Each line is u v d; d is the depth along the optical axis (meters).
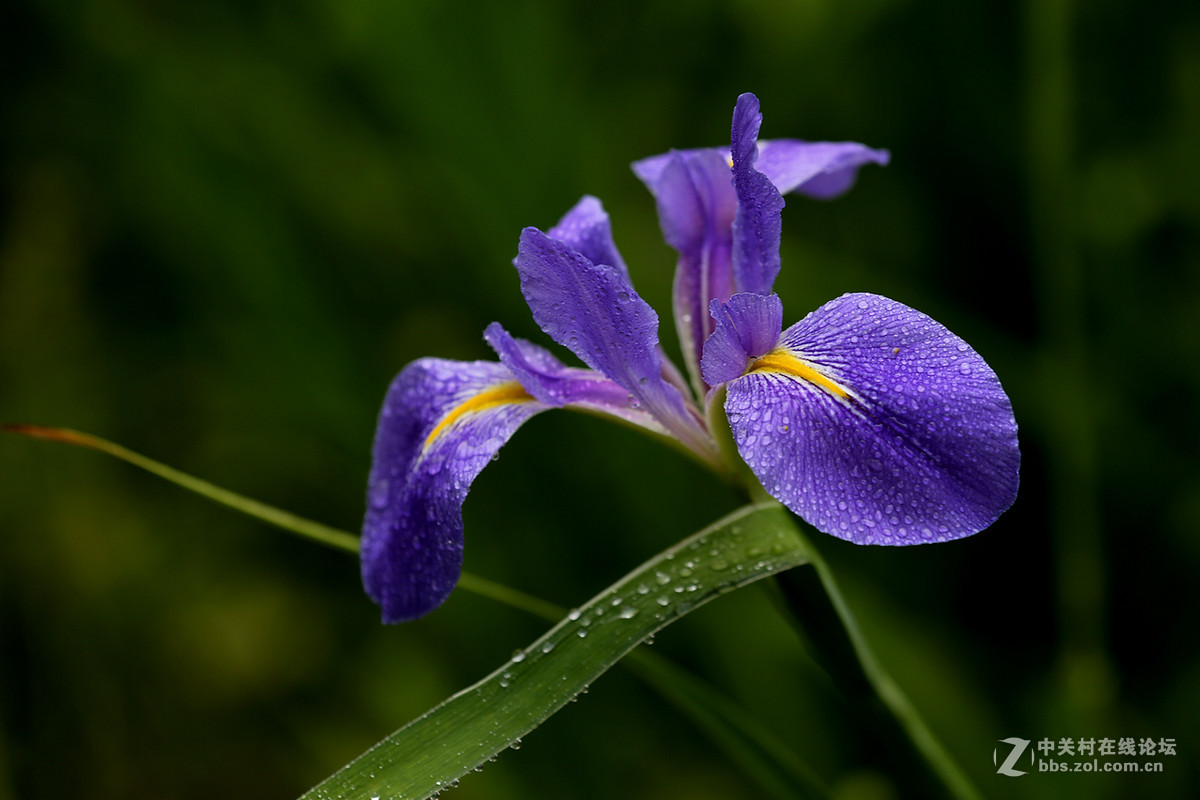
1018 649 0.71
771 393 0.57
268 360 0.73
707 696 0.60
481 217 0.71
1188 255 0.71
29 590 0.80
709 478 0.71
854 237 0.74
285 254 0.73
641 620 0.57
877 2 0.72
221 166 0.73
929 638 0.70
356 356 0.73
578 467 0.71
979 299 0.73
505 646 0.71
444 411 0.60
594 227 0.62
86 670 0.79
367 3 0.71
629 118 0.78
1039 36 0.68
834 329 0.57
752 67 0.75
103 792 0.78
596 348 0.58
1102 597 0.68
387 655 0.73
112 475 0.85
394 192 0.73
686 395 0.61
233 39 0.74
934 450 0.55
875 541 0.55
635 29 0.78
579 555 0.71
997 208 0.72
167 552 0.84
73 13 0.74
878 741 0.59
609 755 0.71
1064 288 0.68
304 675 0.80
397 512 0.59
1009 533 0.71
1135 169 0.72
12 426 0.60
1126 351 0.71
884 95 0.73
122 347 0.85
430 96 0.71
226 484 0.83
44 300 0.86
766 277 0.59
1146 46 0.71
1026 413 0.71
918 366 0.56
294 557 0.83
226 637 0.82
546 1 0.72
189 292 0.79
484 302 0.72
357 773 0.56
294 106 0.73
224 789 0.78
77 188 0.83
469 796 0.69
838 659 0.58
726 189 0.61
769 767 0.60
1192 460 0.70
